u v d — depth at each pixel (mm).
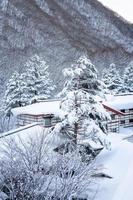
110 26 148625
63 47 106938
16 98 37875
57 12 145625
